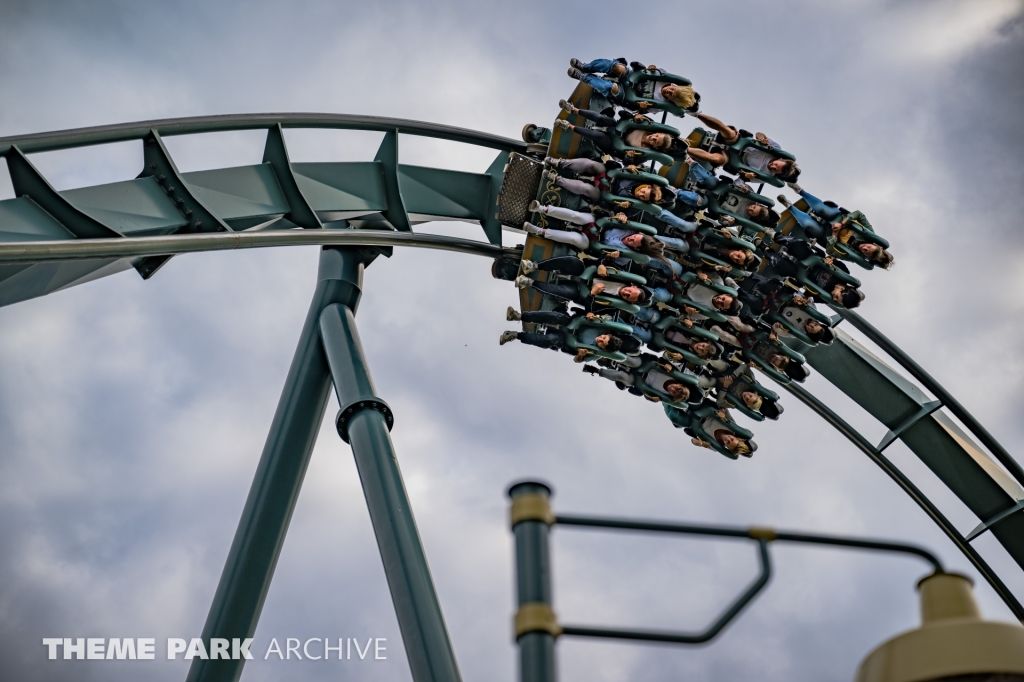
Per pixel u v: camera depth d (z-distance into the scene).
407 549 17.41
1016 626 5.80
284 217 20.17
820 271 21.83
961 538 26.55
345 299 21.84
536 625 5.37
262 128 20.19
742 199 21.19
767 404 22.92
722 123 20.94
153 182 18.17
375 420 19.23
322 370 21.11
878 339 25.70
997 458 25.83
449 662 16.27
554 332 21.77
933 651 5.73
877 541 6.07
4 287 15.85
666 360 22.11
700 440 23.55
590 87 21.31
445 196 22.75
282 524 19.77
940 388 25.73
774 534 6.02
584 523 5.79
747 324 22.36
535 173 21.98
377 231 20.80
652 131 20.55
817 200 21.44
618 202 20.59
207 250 17.97
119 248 16.45
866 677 5.90
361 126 21.47
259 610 19.23
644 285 21.12
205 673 18.41
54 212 16.48
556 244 21.77
